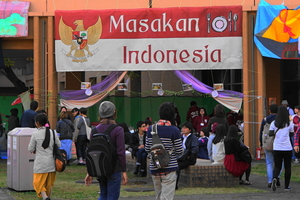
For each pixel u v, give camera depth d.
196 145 10.85
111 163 6.64
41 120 9.13
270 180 10.91
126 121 23.22
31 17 18.45
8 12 18.28
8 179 10.77
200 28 17.77
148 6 18.31
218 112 12.28
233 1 17.92
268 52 17.19
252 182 11.80
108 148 6.63
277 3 17.62
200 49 17.77
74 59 18.20
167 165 6.94
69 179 12.61
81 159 16.08
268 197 9.57
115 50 18.06
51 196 9.86
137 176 13.39
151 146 7.01
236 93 17.58
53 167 9.14
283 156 10.34
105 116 6.91
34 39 18.30
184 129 11.00
